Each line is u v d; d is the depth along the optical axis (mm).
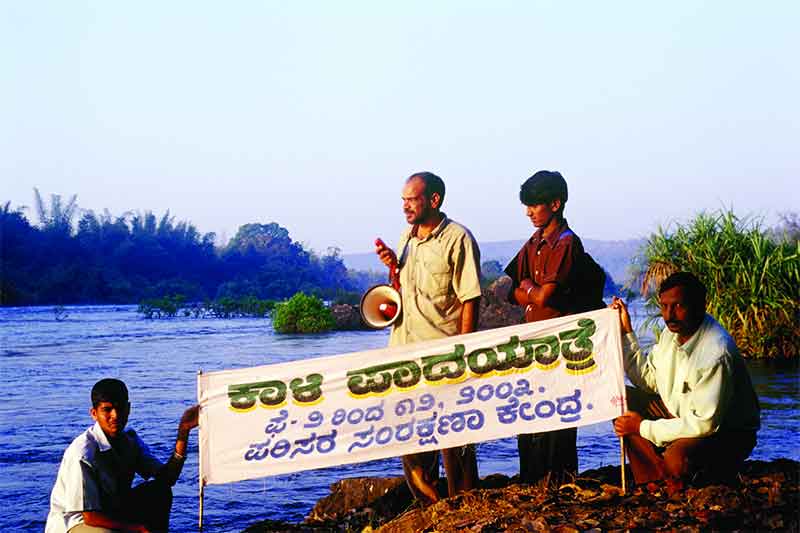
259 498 8609
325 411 5957
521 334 5941
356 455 5938
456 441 5938
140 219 160750
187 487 9188
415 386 5957
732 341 5520
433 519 5680
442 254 6008
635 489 5746
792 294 17438
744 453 5664
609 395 5887
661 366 5781
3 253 119812
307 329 38875
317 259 196125
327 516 7145
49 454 11305
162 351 28250
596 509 5312
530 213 6234
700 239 18297
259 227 182875
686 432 5430
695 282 5547
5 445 11898
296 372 5953
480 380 5949
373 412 5949
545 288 6043
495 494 5883
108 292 126375
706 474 5570
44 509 8539
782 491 5430
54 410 15172
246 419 5934
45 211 141250
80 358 25750
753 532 4828
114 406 5562
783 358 17516
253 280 159000
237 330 41719
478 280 6031
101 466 5559
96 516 5457
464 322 6043
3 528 7895
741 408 5562
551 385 5930
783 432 10609
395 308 6215
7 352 28188
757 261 17609
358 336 35344
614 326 5938
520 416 5930
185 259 158250
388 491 7078
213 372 5949
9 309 89875
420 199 5969
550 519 5141
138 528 5594
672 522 4961
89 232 145750
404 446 5941
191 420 5961
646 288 17000
